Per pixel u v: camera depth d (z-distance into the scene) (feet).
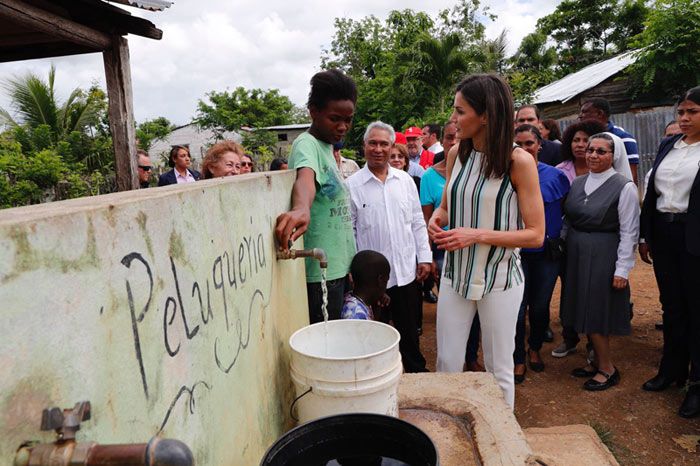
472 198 8.27
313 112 7.90
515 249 8.54
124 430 2.82
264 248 5.74
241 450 4.78
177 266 3.56
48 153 33.55
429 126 20.77
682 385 11.64
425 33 57.41
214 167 12.36
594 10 82.99
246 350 5.02
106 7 13.50
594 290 11.62
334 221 8.09
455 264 8.68
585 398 11.69
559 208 12.13
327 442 5.03
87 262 2.52
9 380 1.98
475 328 12.79
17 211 2.46
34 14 11.71
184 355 3.62
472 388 7.98
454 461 6.33
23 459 2.03
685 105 10.42
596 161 11.55
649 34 37.68
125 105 15.07
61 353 2.30
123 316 2.84
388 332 6.19
